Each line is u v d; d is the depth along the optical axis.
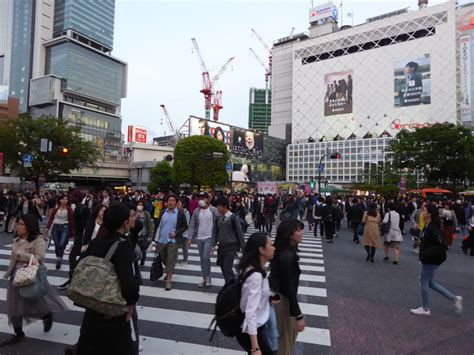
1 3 127.31
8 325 4.57
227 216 6.12
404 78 96.06
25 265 4.05
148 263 8.83
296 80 116.69
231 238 6.05
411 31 95.81
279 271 2.95
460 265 9.61
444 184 44.31
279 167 113.75
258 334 2.65
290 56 125.12
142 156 78.00
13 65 122.56
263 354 2.66
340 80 107.50
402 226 17.61
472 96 86.31
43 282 4.05
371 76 101.94
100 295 2.42
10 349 3.91
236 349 4.03
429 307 5.70
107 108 130.50
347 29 106.81
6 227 14.27
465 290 6.88
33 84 113.25
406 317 5.20
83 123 112.19
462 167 29.98
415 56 94.56
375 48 101.50
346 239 14.98
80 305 2.46
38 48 118.19
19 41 121.81
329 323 4.91
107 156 67.19
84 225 6.82
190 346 4.09
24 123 31.62
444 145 30.36
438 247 5.28
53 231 8.03
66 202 8.16
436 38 91.62
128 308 2.60
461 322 5.02
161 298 5.95
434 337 4.46
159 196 13.45
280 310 3.00
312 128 112.44
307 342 4.25
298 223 3.12
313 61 113.88
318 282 7.33
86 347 2.53
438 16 91.69
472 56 86.62
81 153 34.28
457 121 87.94
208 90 121.06
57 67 116.69
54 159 32.09
